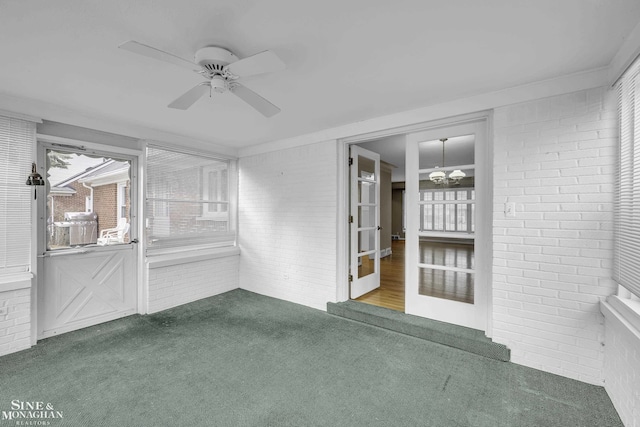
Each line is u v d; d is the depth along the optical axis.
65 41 1.72
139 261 3.57
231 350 2.62
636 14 1.48
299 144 3.86
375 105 2.80
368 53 1.89
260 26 1.60
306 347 2.68
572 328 2.16
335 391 2.04
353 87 2.40
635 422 1.58
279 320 3.32
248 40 1.73
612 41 1.74
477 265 2.75
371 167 4.22
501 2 1.42
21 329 2.61
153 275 3.58
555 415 1.79
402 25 1.60
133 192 3.54
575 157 2.15
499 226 2.43
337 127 3.49
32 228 2.74
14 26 1.57
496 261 2.45
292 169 3.98
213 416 1.79
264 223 4.31
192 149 4.03
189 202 4.11
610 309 1.88
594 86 2.07
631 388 1.64
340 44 1.78
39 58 1.92
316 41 1.75
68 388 2.06
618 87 1.95
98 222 3.28
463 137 2.88
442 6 1.45
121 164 3.46
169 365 2.37
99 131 3.21
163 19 1.53
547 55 1.91
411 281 3.16
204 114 3.02
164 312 3.59
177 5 1.42
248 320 3.33
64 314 3.00
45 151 2.88
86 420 1.74
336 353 2.57
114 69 2.07
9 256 2.62
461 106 2.63
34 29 1.60
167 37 1.69
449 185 3.36
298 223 3.91
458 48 1.83
